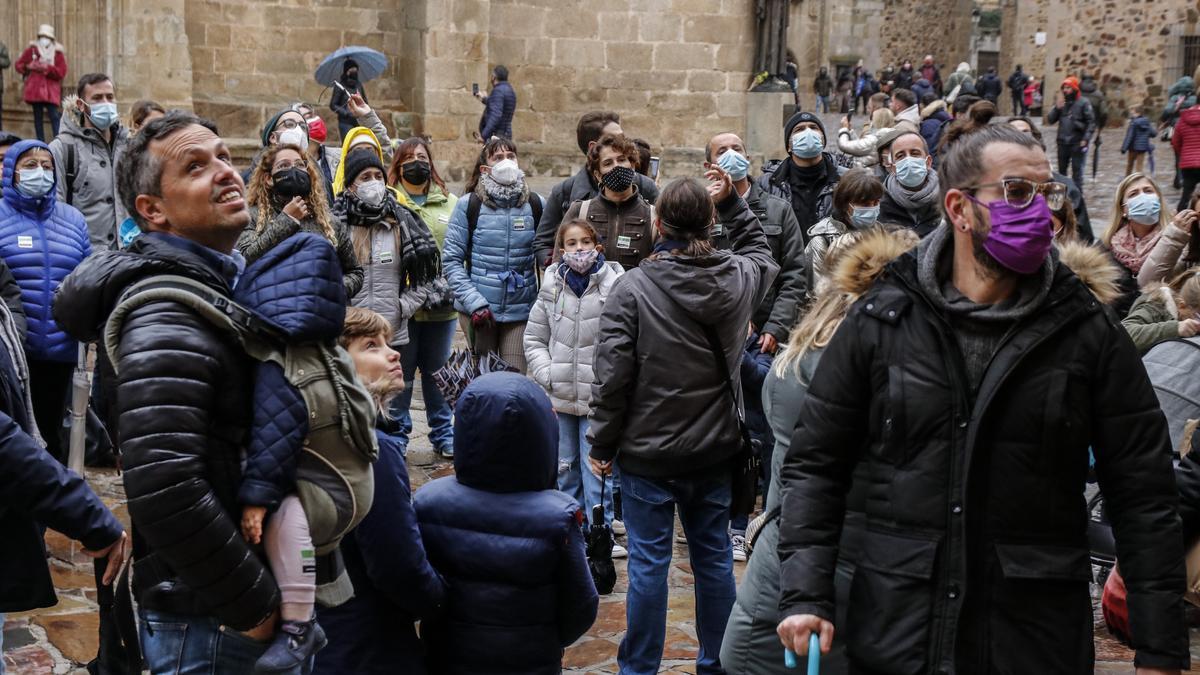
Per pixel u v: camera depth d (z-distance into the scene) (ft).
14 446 9.08
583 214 21.39
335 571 10.00
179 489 8.29
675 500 15.34
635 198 21.42
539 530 11.53
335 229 21.04
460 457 11.69
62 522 9.25
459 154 68.44
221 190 9.12
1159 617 8.82
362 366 12.73
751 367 21.24
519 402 11.57
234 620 8.66
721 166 21.49
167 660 9.23
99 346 9.05
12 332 13.71
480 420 11.53
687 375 14.85
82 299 8.75
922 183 21.93
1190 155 62.90
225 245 9.39
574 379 20.40
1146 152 80.59
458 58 67.62
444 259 24.84
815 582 9.41
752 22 71.05
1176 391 16.97
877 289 9.54
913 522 9.11
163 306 8.55
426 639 12.09
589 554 17.03
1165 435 9.00
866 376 9.44
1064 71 122.83
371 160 23.53
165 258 8.79
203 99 65.98
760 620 11.37
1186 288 17.75
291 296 8.85
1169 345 17.49
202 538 8.38
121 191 9.24
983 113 25.12
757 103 70.54
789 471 9.76
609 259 21.24
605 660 16.92
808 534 9.55
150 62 63.31
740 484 15.43
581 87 70.33
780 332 21.67
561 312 20.45
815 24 151.53
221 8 66.54
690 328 14.80
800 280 21.95
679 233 14.88
